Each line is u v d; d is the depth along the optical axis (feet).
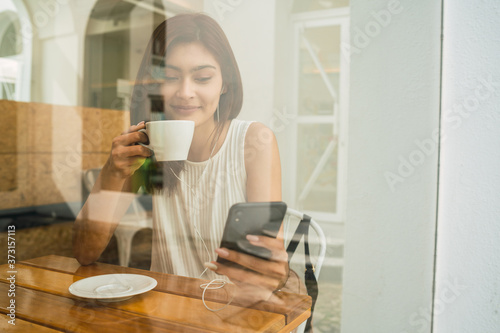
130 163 2.58
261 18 2.97
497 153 3.22
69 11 2.30
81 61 2.33
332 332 3.19
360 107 3.31
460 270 3.39
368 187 3.37
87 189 2.44
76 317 1.72
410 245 3.48
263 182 3.06
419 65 3.38
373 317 3.37
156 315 1.79
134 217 2.72
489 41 3.21
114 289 1.94
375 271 3.42
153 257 2.81
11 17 2.17
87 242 2.42
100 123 2.43
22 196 2.16
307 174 3.16
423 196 3.45
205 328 1.71
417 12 3.34
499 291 3.28
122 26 2.49
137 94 2.60
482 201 3.29
